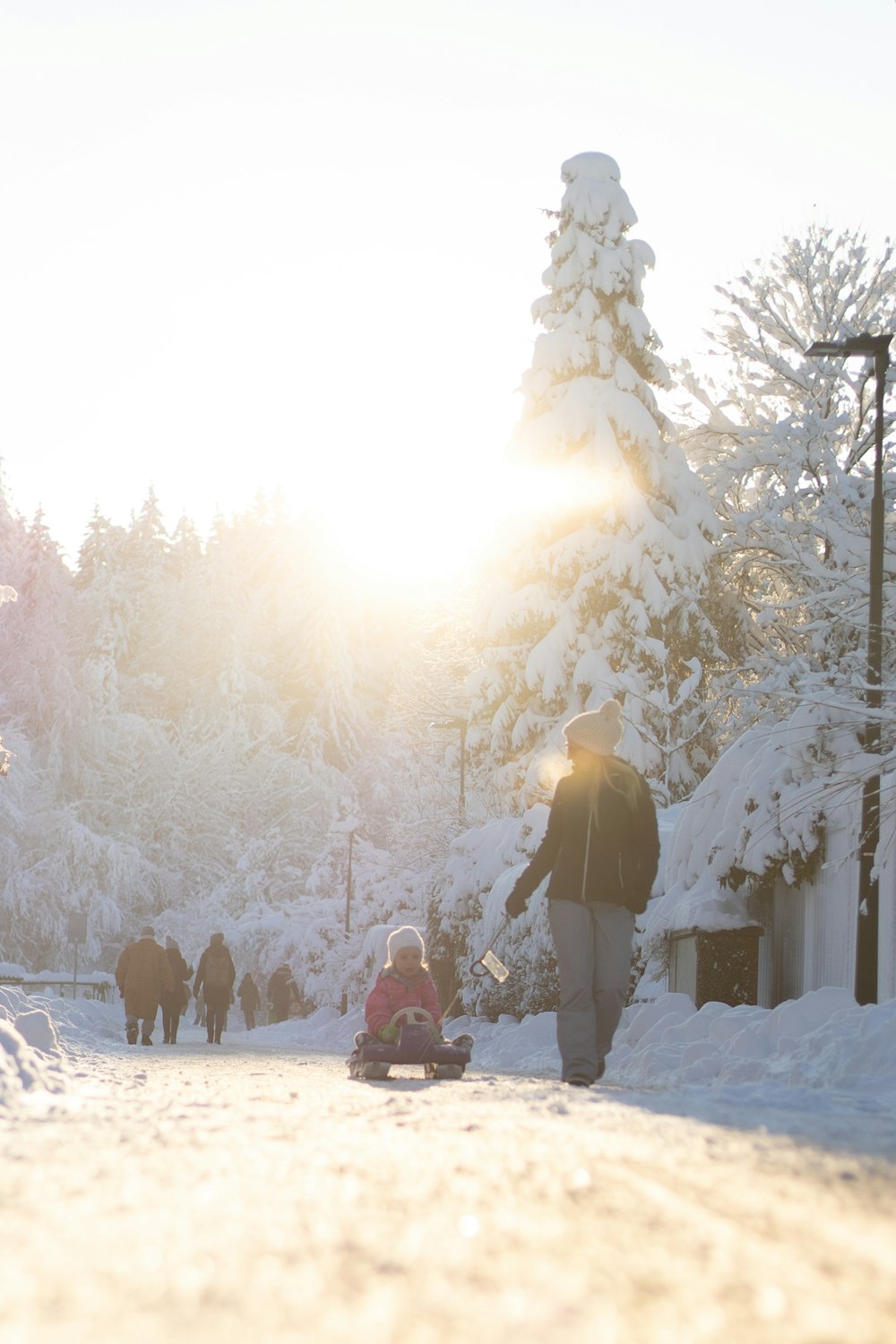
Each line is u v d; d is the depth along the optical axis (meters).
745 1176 3.64
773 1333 1.99
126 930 69.69
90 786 65.69
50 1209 3.18
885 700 15.72
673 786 30.84
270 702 86.00
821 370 28.62
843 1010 11.73
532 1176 3.62
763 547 30.81
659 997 16.09
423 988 10.70
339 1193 3.42
